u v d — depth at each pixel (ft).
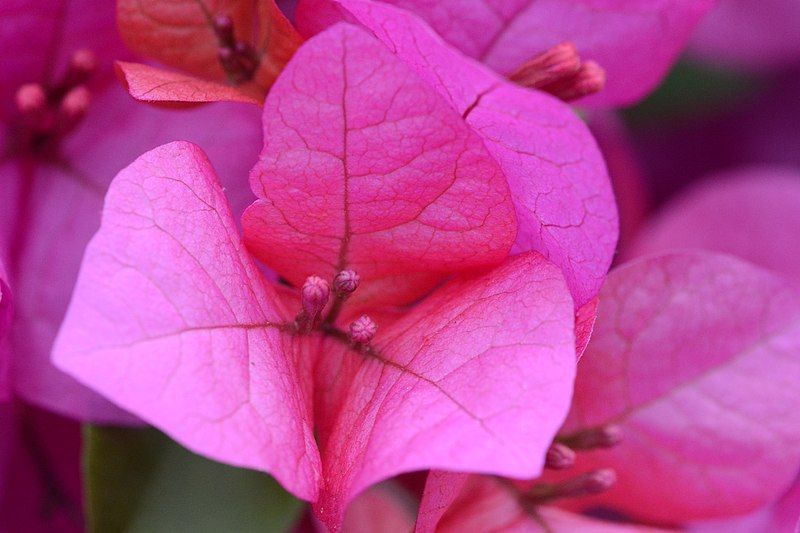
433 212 0.73
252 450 0.67
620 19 0.81
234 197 0.78
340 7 0.74
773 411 0.82
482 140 0.70
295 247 0.74
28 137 0.81
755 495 0.83
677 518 0.85
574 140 0.72
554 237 0.73
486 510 0.82
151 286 0.68
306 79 0.69
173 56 0.78
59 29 0.80
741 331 0.82
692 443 0.83
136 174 0.69
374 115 0.70
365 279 0.75
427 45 0.69
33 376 0.79
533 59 0.80
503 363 0.69
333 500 0.70
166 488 0.78
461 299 0.73
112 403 0.78
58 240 0.81
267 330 0.72
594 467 0.84
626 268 0.81
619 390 0.83
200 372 0.67
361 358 0.74
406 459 0.67
